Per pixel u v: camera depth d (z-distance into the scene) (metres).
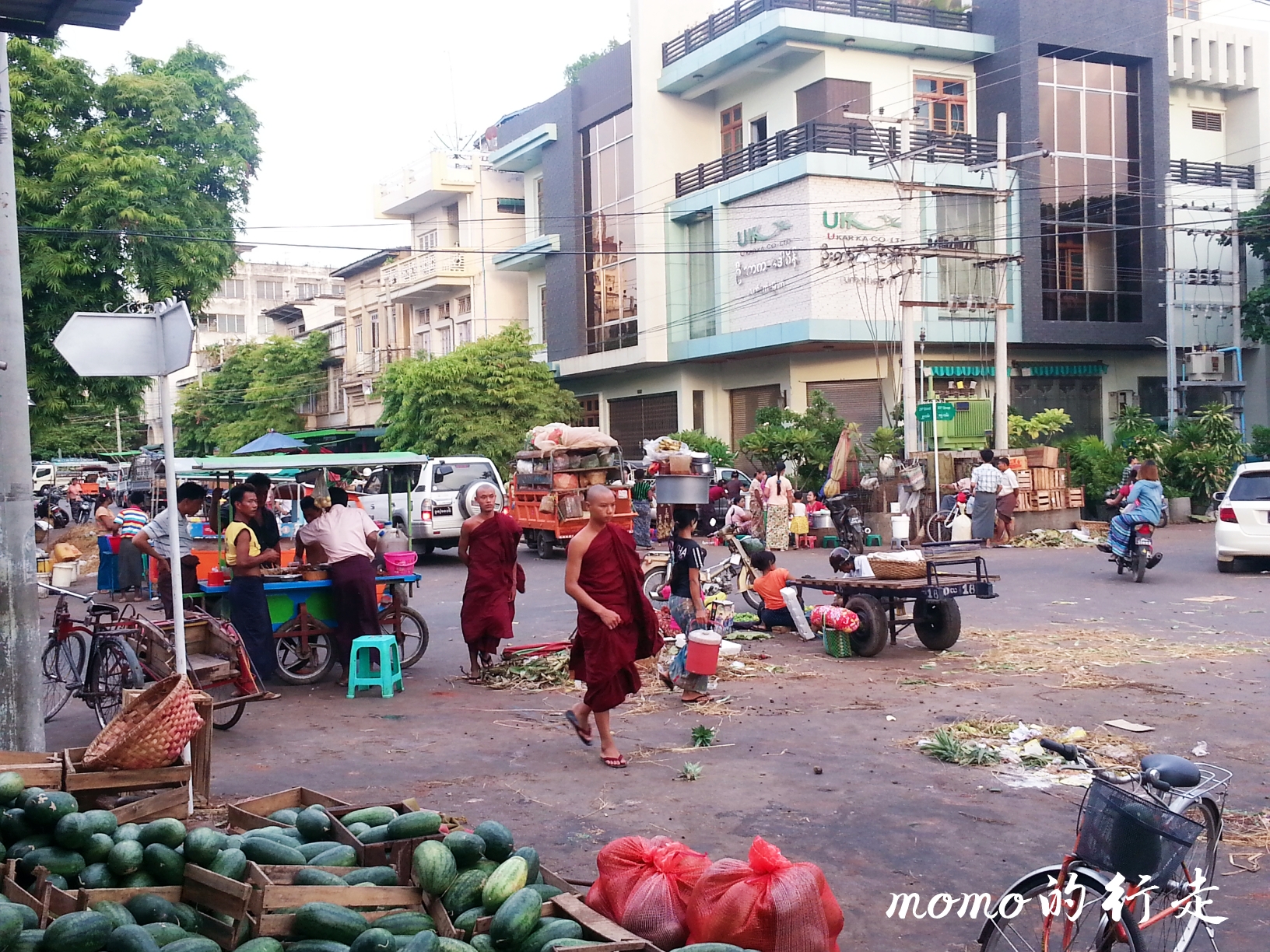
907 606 13.46
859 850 5.42
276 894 3.63
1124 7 30.61
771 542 22.09
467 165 40.72
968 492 22.05
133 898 3.75
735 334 29.00
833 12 28.33
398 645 10.04
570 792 6.46
